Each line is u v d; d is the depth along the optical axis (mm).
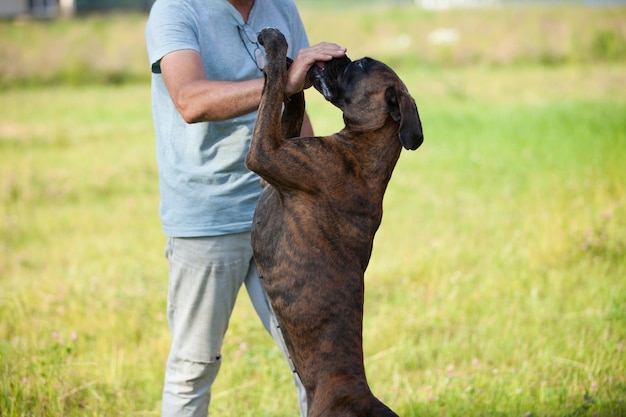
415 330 8945
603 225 11805
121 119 24891
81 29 39406
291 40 6098
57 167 17734
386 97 4895
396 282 10398
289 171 4777
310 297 4816
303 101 5328
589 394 7207
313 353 4836
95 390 7473
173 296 6074
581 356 8023
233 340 8578
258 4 5934
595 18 39250
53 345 8008
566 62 35938
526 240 11625
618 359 7852
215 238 5836
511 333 8562
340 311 4812
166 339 8539
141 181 16672
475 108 24578
